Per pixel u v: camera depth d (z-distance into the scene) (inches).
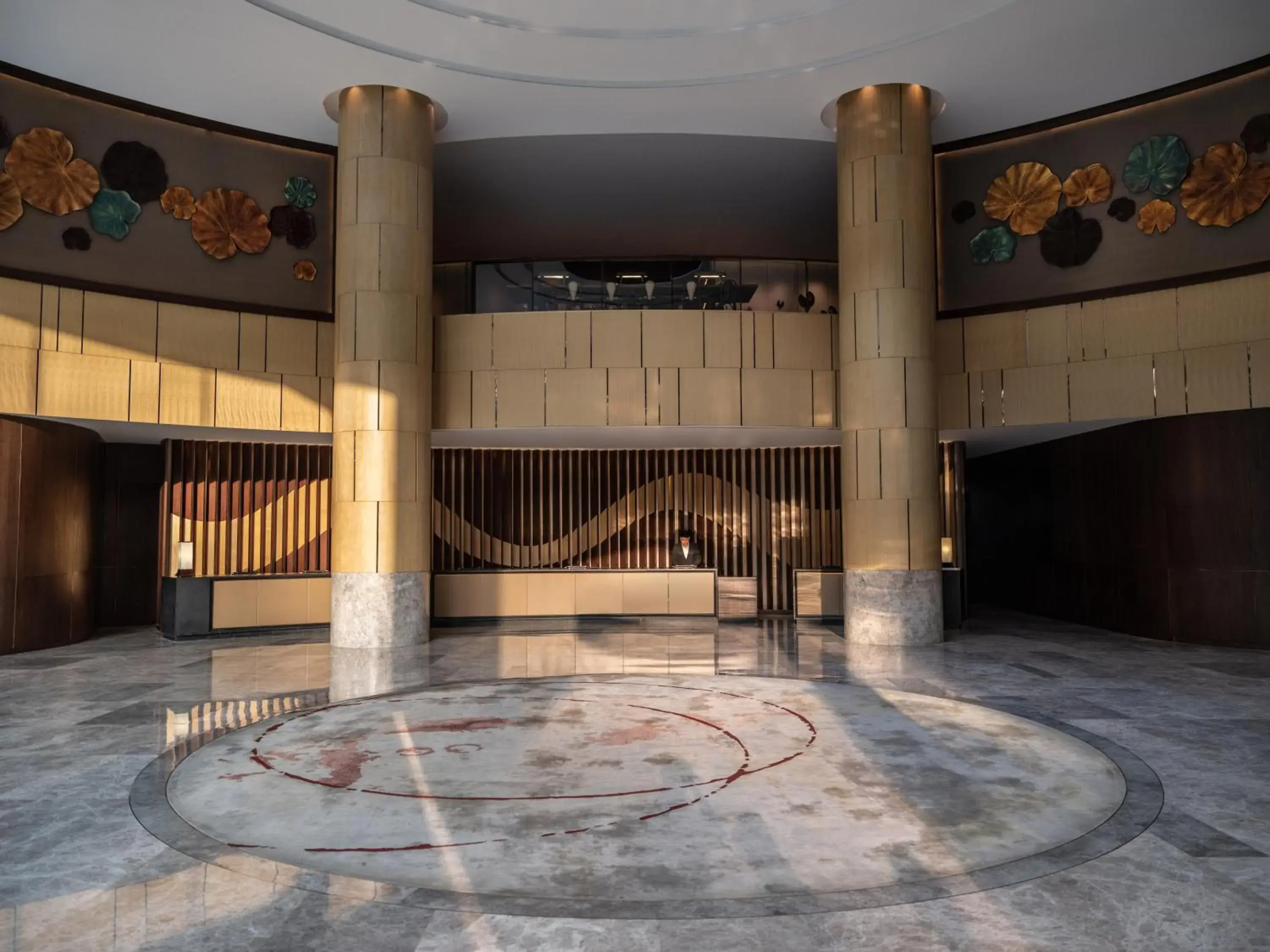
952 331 566.3
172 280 529.7
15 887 163.8
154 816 203.5
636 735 281.7
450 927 147.0
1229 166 493.0
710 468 700.7
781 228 761.6
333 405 557.0
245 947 140.1
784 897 158.2
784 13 460.4
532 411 558.3
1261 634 474.6
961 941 141.3
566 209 717.3
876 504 512.7
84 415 495.8
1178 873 167.6
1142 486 534.6
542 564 687.1
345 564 507.5
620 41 480.4
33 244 489.1
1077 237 536.7
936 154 579.8
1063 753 257.1
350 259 518.6
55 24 451.2
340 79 509.7
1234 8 442.9
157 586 628.7
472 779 233.1
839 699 339.3
